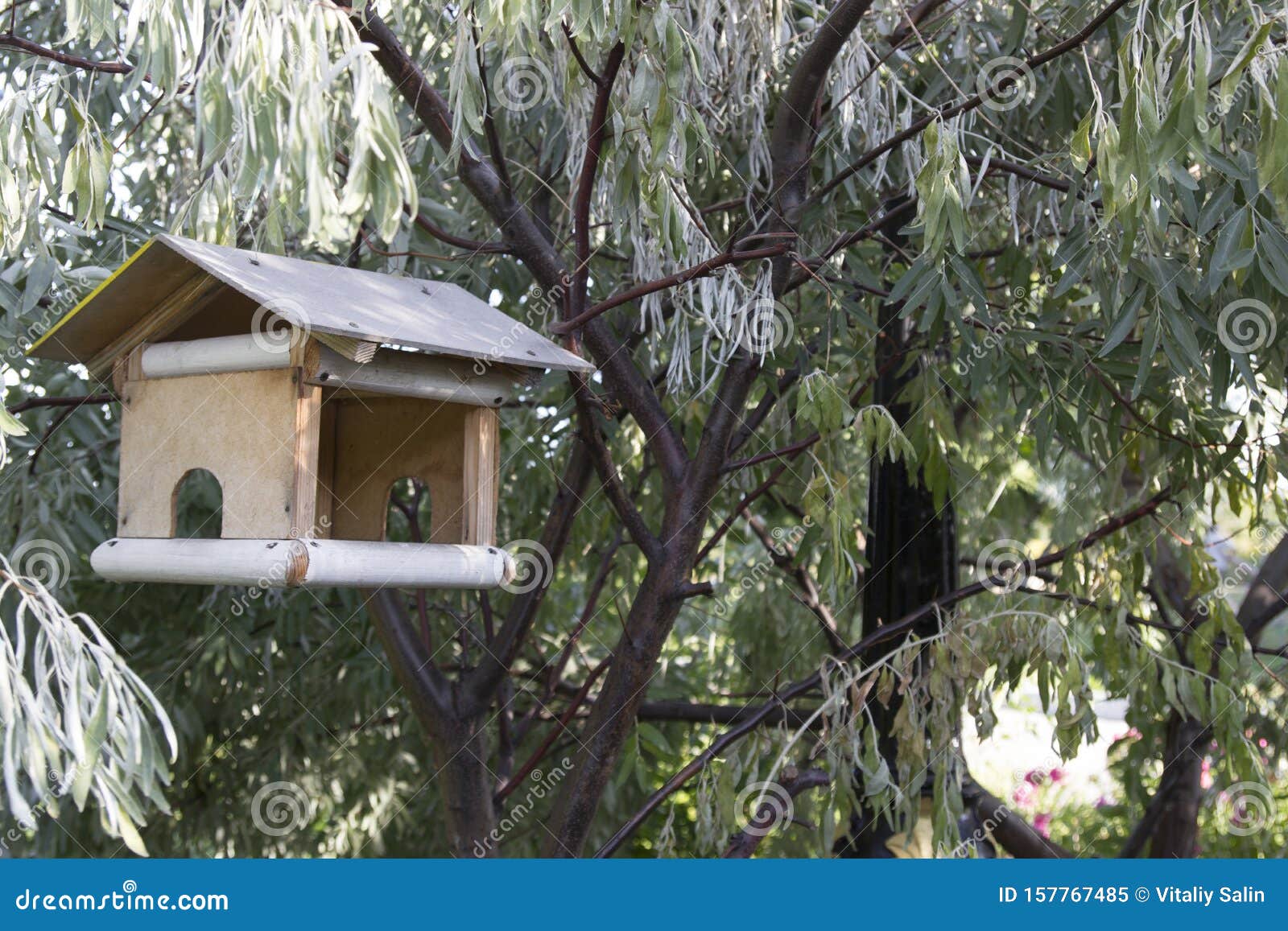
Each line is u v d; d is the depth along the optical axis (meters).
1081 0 4.05
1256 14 2.80
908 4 4.31
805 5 3.98
